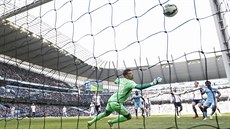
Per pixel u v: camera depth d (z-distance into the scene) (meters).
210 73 39.66
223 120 8.77
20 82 25.44
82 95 33.06
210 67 39.59
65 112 30.03
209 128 5.71
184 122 8.23
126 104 34.00
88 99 32.84
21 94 25.25
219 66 38.97
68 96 33.22
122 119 6.14
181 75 41.28
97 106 16.72
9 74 26.36
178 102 13.88
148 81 41.59
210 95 10.00
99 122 9.80
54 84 31.81
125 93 5.98
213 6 7.39
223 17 7.45
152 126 6.91
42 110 29.00
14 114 23.92
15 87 24.98
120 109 6.00
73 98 33.16
